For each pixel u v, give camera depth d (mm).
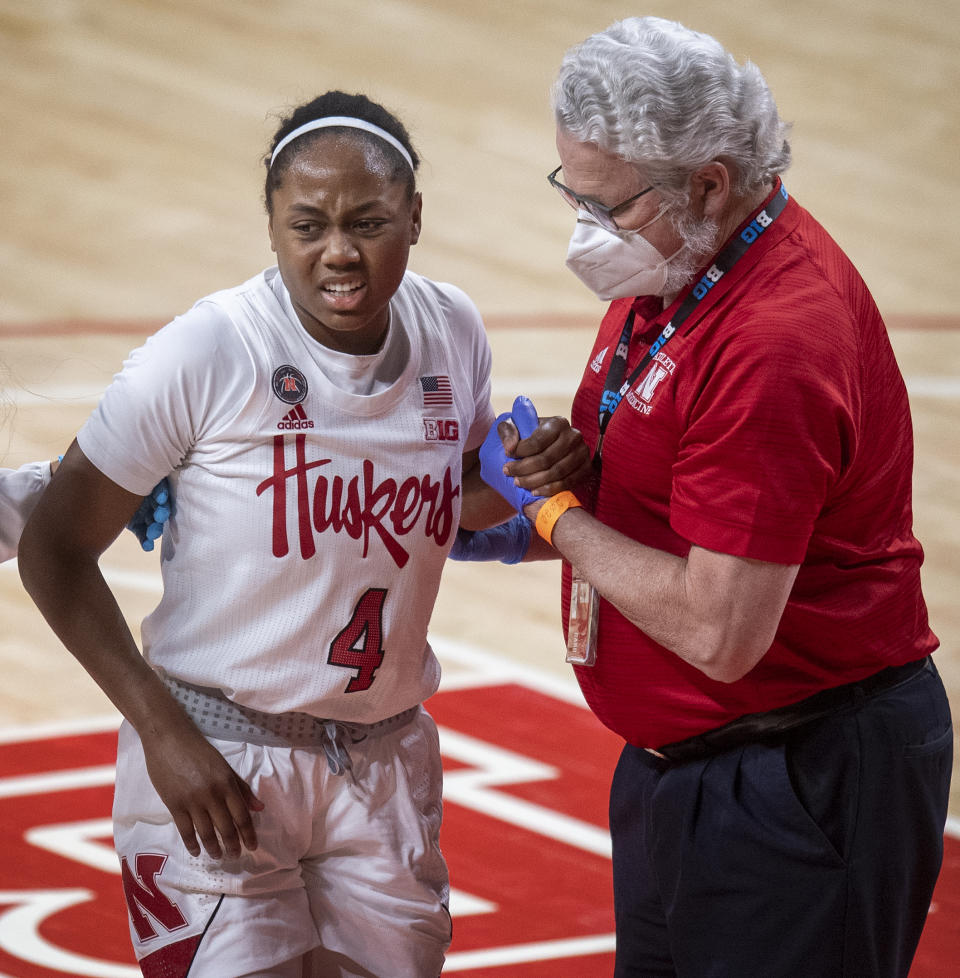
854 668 10023
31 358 29000
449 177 37406
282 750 10062
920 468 26672
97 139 38188
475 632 21516
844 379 9336
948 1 47000
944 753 10336
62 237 34125
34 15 43094
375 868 10359
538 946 14781
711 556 9375
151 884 10125
